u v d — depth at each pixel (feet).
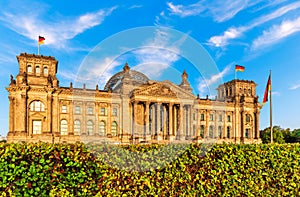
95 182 32.07
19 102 273.54
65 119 288.30
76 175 31.04
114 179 32.96
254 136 377.71
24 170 29.45
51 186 30.32
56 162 30.83
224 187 39.60
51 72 292.40
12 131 268.62
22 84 270.05
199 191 37.50
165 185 35.35
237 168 41.29
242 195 41.55
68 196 30.58
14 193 28.81
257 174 43.01
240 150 42.24
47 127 277.44
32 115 275.39
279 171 45.60
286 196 46.62
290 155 47.19
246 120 377.09
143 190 34.40
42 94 281.13
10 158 29.32
